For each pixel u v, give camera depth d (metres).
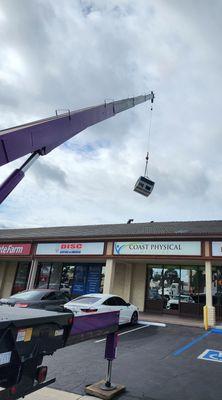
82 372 7.11
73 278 22.70
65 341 4.30
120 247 18.27
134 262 20.22
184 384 6.50
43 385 3.72
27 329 3.44
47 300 13.07
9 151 4.71
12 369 3.25
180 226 20.73
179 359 8.47
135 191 12.53
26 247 21.91
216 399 5.77
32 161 5.49
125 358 8.42
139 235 17.72
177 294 18.92
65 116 6.61
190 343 10.59
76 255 19.67
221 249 15.63
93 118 8.40
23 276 24.70
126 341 10.72
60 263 23.47
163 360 8.33
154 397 5.77
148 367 7.64
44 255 21.00
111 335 6.01
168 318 16.48
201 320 16.30
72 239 20.03
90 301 12.65
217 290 17.78
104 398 5.56
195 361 8.31
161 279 19.67
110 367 5.99
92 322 5.12
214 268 18.27
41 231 26.78
